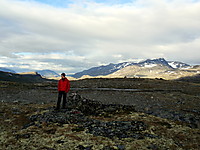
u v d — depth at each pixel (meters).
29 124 11.54
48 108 16.34
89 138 9.62
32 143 8.77
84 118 13.38
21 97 24.17
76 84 48.16
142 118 13.88
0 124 11.34
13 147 8.28
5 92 28.23
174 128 11.78
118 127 11.57
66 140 9.26
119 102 22.00
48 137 9.57
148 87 42.56
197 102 22.75
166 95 28.45
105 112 15.79
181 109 17.59
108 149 8.40
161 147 8.91
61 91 16.00
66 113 14.30
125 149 8.51
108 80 57.91
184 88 41.94
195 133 11.03
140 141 9.49
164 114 15.04
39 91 31.81
